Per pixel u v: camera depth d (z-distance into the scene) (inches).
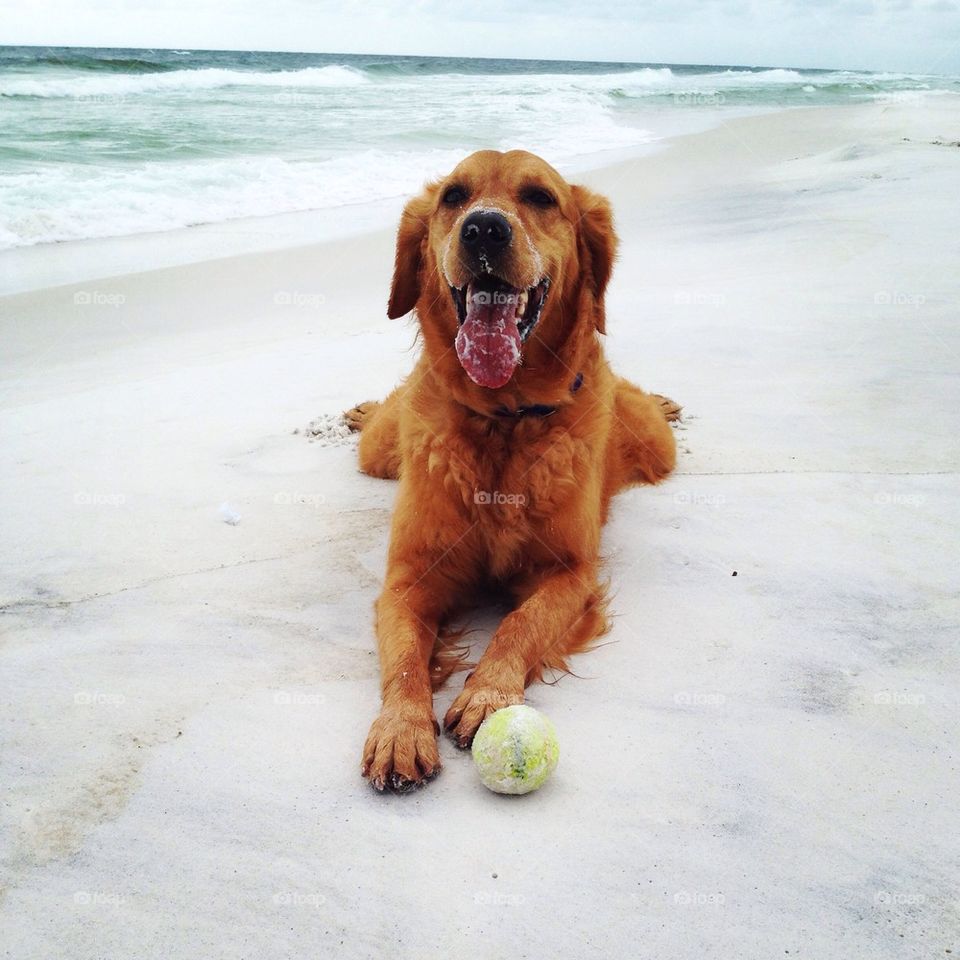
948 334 253.0
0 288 340.8
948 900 83.1
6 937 80.4
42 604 140.7
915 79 3137.3
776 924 80.9
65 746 107.0
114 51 2591.0
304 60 2746.1
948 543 151.9
